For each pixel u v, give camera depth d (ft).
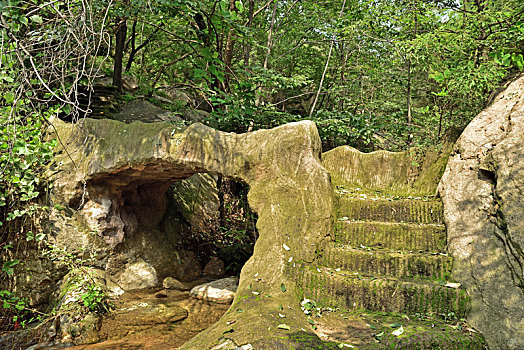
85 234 19.89
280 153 16.29
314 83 36.63
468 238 13.58
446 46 19.11
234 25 21.11
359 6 26.71
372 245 15.69
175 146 17.39
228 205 27.12
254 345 10.48
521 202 12.01
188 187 30.60
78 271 18.66
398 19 23.00
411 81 25.41
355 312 13.10
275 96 36.35
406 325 11.87
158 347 14.90
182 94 43.37
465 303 12.32
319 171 15.93
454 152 16.38
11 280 18.13
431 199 17.02
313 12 30.07
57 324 16.58
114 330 16.46
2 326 17.16
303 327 11.80
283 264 14.65
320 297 13.91
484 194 13.91
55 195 19.11
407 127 24.13
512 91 15.89
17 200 18.44
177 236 26.00
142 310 18.38
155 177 20.90
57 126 19.35
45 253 18.51
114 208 21.21
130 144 18.20
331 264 14.97
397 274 14.05
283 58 35.96
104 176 19.33
